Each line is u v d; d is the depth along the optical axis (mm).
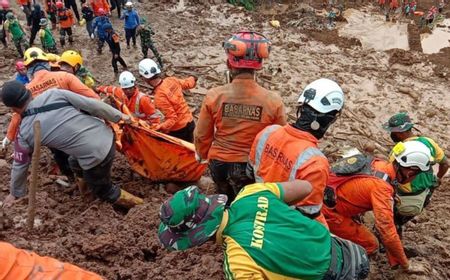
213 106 5027
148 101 7605
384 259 5949
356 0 22438
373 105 13836
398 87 14867
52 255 4812
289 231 3162
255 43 4738
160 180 7297
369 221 6594
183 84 8242
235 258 3045
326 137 11984
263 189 3342
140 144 6988
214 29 17703
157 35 16656
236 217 3168
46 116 5523
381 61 16750
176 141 7043
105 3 16578
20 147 5594
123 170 7812
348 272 3473
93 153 5801
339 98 3928
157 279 4695
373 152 11352
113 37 13156
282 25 19125
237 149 5113
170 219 2975
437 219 8078
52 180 6969
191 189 3094
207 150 5434
